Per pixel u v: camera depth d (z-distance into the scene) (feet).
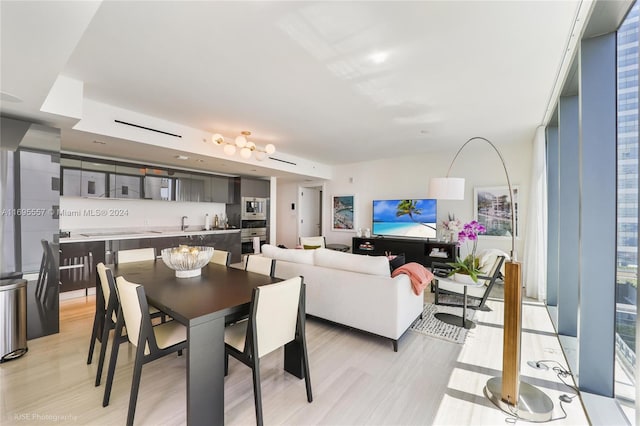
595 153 6.12
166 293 6.03
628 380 6.08
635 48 5.55
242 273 8.04
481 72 8.00
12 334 7.57
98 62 7.44
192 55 7.11
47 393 6.12
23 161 8.55
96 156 14.02
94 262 13.33
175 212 18.53
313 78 8.32
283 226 27.71
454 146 16.75
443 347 8.40
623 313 6.14
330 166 23.91
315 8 5.47
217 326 4.98
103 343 6.43
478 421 5.44
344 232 23.39
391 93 9.38
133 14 5.57
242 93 9.37
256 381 5.11
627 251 5.95
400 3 5.36
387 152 18.69
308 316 10.30
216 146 14.29
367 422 5.36
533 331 9.50
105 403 5.70
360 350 8.20
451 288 11.59
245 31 6.16
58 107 8.12
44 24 4.24
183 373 6.97
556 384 6.63
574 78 8.03
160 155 14.02
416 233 19.02
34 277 8.72
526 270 13.80
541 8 5.52
